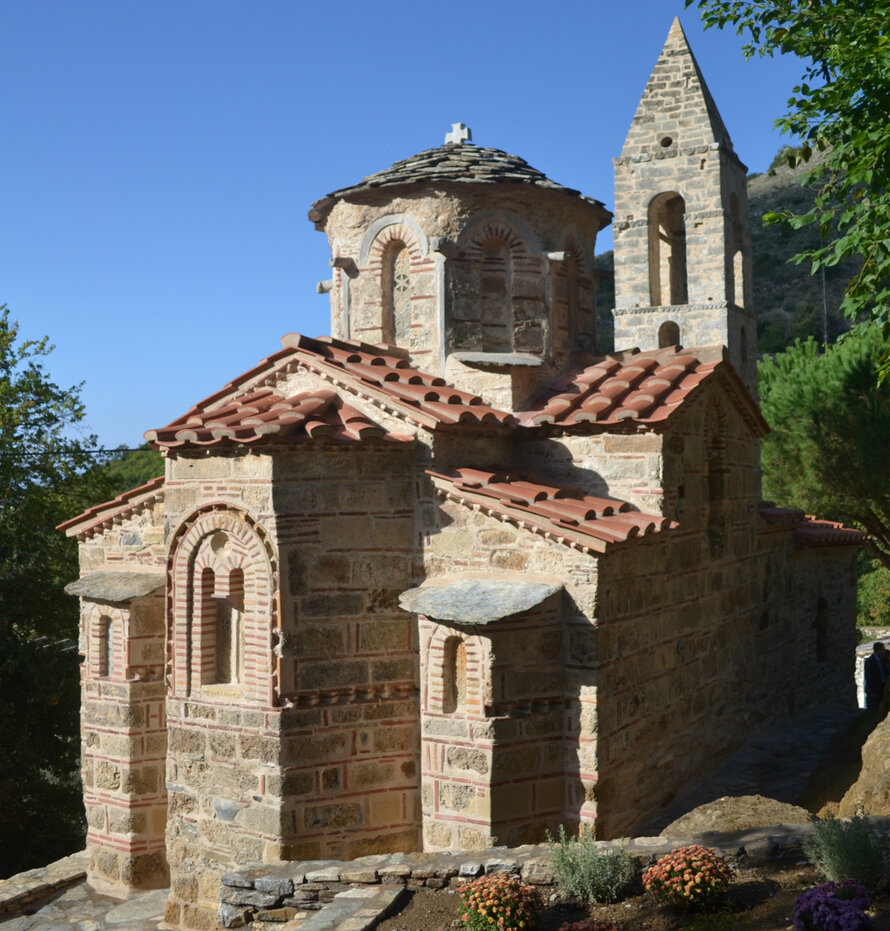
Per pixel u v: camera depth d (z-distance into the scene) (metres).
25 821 23.09
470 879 9.91
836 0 12.55
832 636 21.17
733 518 16.41
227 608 13.04
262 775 12.23
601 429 13.98
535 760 11.87
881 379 12.12
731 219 22.09
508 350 15.83
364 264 16.16
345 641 12.58
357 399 13.46
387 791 12.72
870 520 26.83
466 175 15.51
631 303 22.20
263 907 10.41
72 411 28.30
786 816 10.90
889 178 11.24
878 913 7.84
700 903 8.59
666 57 22.42
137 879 14.71
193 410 14.32
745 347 22.59
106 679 15.05
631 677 12.72
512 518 12.26
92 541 16.25
